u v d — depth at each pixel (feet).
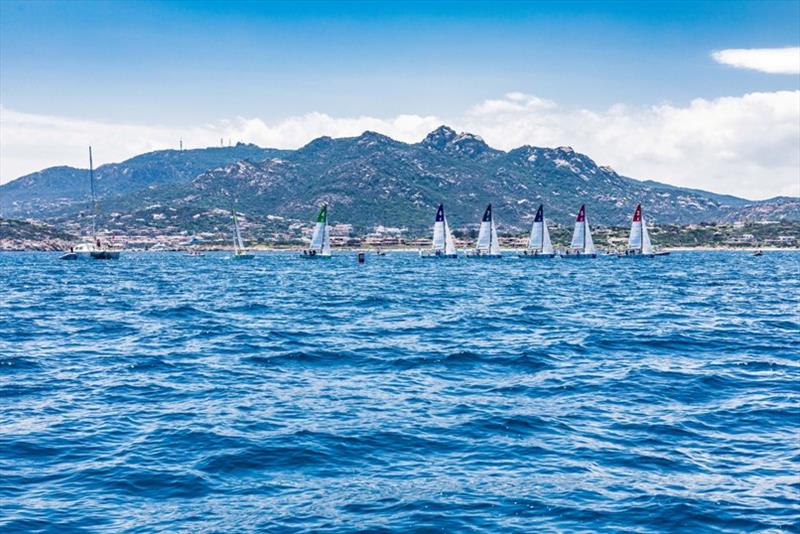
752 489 61.46
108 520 55.06
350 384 104.94
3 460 68.74
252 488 61.87
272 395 97.25
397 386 103.40
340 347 141.08
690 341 148.66
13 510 56.75
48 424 81.71
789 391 98.78
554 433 78.18
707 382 105.19
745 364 120.67
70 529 53.36
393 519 55.31
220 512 56.70
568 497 59.77
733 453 71.26
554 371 114.83
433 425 81.20
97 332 167.22
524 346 141.79
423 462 68.69
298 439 75.36
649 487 62.03
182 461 68.49
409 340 152.05
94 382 106.32
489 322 187.21
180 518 55.52
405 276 458.91
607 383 104.78
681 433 78.18
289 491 61.16
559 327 175.32
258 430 78.89
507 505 58.08
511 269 556.92
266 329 172.14
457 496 60.03
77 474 65.00
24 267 612.70
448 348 139.54
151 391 99.86
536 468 66.95
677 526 53.98
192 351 136.56
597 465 67.82
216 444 73.56
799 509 57.11
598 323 184.24
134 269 580.30
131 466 67.00
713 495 60.13
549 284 364.79
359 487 62.13
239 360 126.11
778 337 154.92
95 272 521.65
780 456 70.18
